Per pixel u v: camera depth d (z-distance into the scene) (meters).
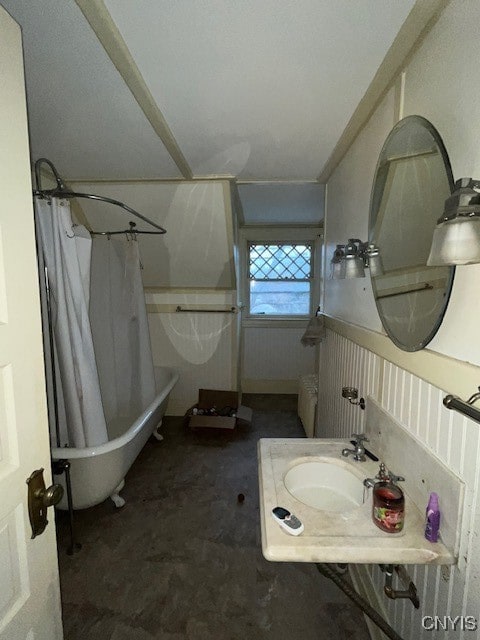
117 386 2.81
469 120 0.86
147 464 2.72
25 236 0.79
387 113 1.38
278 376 4.38
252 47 1.14
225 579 1.66
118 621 1.45
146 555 1.80
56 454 1.76
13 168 0.75
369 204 1.58
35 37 1.09
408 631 1.16
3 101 0.72
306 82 1.34
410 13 1.00
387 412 1.34
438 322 0.96
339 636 1.40
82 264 1.80
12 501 0.75
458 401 0.81
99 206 2.84
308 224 4.12
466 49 0.87
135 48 1.15
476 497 0.83
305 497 1.31
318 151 2.02
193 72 1.28
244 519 2.08
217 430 3.33
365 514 1.03
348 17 1.01
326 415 2.47
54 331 1.75
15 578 0.77
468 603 0.85
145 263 3.34
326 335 2.50
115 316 2.74
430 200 1.01
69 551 1.80
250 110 1.55
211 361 3.72
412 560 0.89
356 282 1.79
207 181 2.53
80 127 1.71
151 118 1.60
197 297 3.64
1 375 0.73
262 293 4.33
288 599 1.56
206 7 0.98
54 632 0.92
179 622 1.44
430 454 1.01
